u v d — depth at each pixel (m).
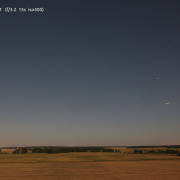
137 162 35.72
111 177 20.55
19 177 20.64
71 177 20.58
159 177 20.53
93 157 48.62
